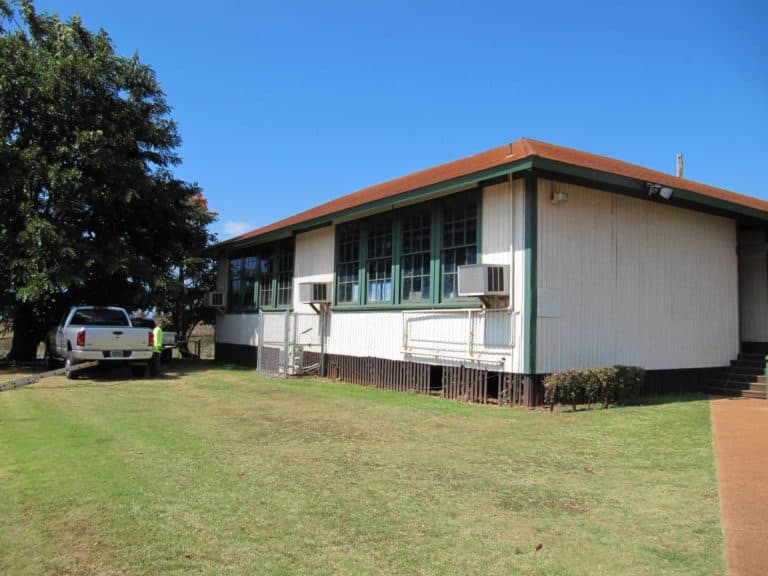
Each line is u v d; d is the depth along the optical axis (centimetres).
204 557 420
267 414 1017
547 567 409
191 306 2472
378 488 584
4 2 1909
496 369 1140
